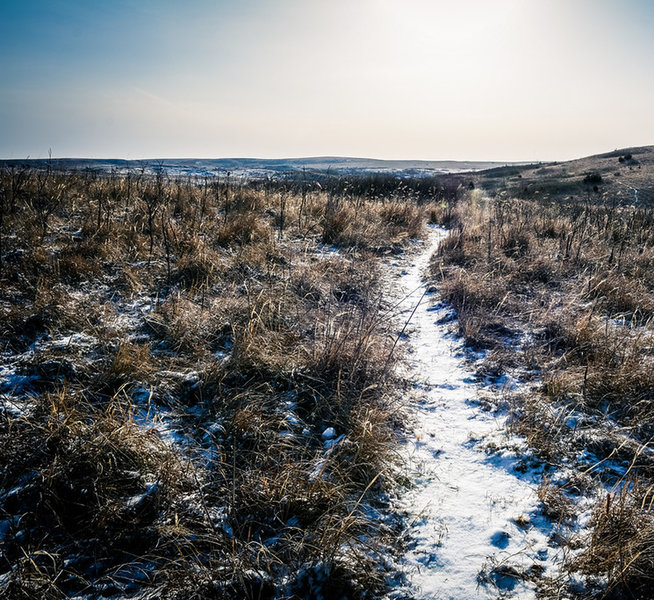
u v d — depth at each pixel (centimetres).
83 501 235
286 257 702
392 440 321
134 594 198
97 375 343
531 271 694
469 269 731
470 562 226
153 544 222
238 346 389
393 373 411
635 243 880
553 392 367
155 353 395
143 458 263
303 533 236
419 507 265
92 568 209
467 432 339
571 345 453
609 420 331
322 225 938
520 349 465
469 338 489
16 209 676
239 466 281
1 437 255
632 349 408
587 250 800
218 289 549
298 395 360
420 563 227
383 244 942
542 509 257
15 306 410
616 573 204
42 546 213
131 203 860
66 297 449
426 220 1423
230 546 224
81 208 761
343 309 534
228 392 348
